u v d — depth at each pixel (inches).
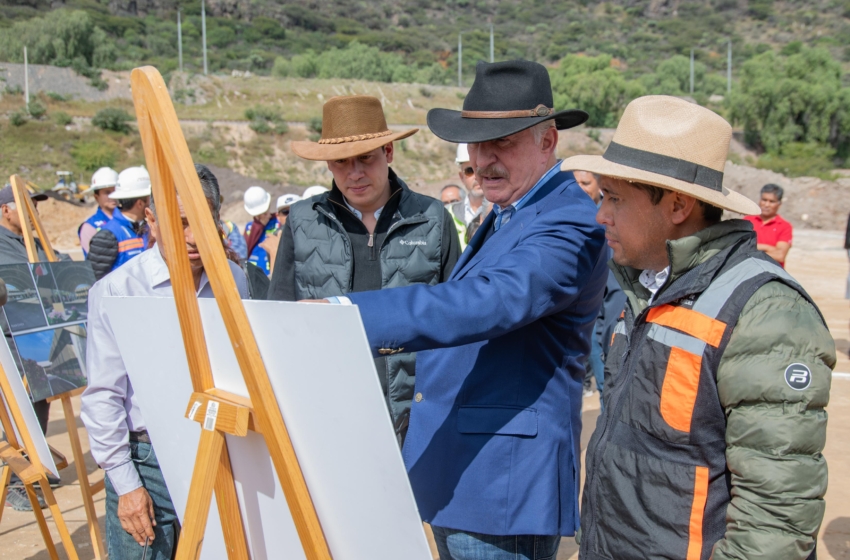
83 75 2234.3
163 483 92.1
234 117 2140.7
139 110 53.8
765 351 56.2
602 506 66.1
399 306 60.1
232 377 57.8
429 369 79.4
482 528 74.1
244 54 4569.4
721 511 60.0
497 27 6176.2
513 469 74.1
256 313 53.4
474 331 62.7
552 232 71.5
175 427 67.2
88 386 88.7
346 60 3540.8
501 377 75.4
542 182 79.7
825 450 187.9
